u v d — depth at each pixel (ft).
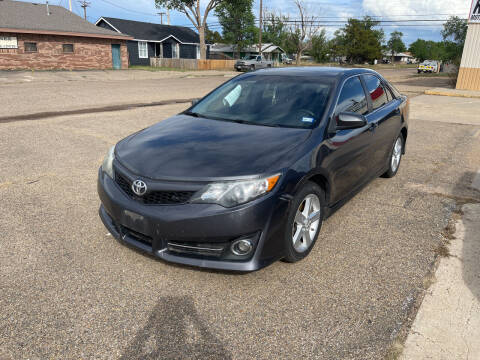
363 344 7.26
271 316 8.01
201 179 8.39
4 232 11.28
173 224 8.32
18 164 17.65
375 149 13.67
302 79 12.71
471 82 64.34
